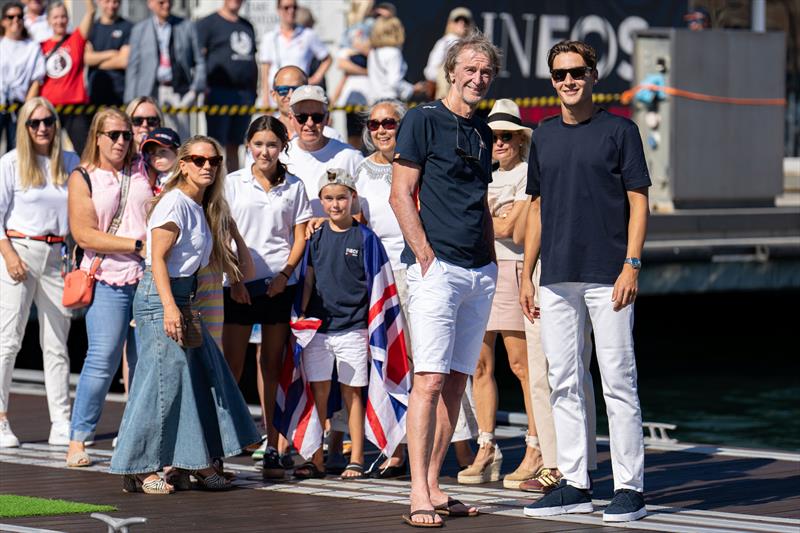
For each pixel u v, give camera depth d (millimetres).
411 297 22500
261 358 27984
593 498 24797
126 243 28031
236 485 26078
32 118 30578
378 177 28000
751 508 23516
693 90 54844
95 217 28281
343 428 27828
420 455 22172
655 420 42594
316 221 27484
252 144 27516
